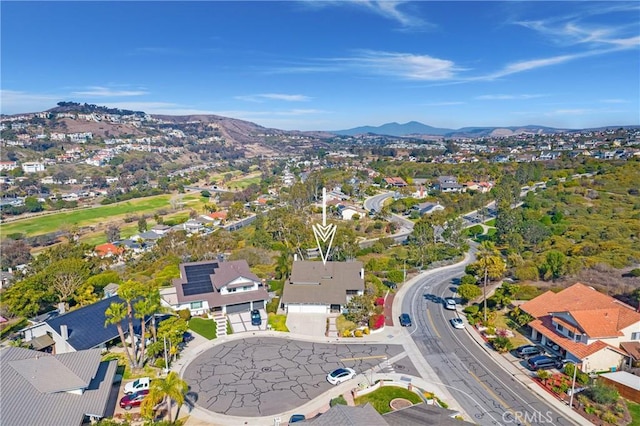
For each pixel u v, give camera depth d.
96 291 89.25
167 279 88.94
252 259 104.69
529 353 58.38
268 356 59.69
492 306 75.88
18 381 42.31
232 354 60.28
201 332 67.12
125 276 101.31
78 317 66.25
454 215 156.38
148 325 67.00
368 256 113.00
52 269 88.00
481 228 136.75
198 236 136.50
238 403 48.69
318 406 48.12
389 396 49.22
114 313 53.81
